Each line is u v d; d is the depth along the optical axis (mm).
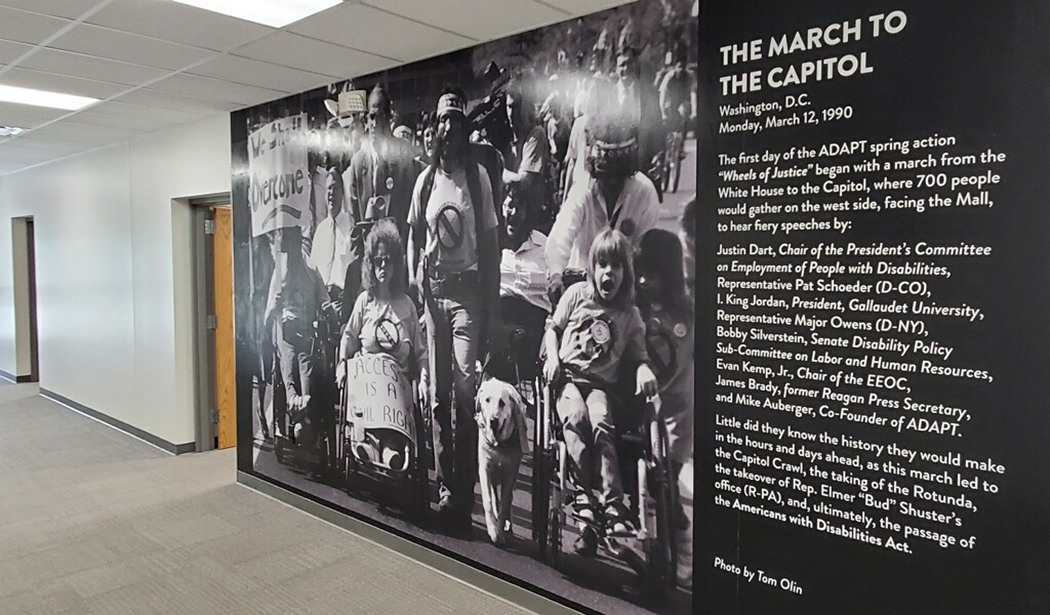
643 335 2705
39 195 7641
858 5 2158
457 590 3322
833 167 2229
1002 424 1961
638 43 2656
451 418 3455
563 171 2918
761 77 2361
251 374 4770
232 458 5504
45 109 4691
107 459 5461
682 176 2570
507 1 2645
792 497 2365
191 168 5203
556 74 2916
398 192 3662
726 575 2527
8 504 4457
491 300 3234
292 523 4168
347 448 4055
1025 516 1934
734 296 2465
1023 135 1898
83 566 3555
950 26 2002
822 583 2309
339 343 4078
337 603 3176
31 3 2713
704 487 2570
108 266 6352
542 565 3090
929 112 2045
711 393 2537
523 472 3141
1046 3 1854
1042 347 1894
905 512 2137
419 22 2896
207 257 5621
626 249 2734
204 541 3887
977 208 1978
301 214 4285
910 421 2117
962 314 2014
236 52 3352
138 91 4164
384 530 3838
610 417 2818
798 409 2338
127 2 2715
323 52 3342
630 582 2789
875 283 2162
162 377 5699
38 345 7941
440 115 3404
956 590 2053
